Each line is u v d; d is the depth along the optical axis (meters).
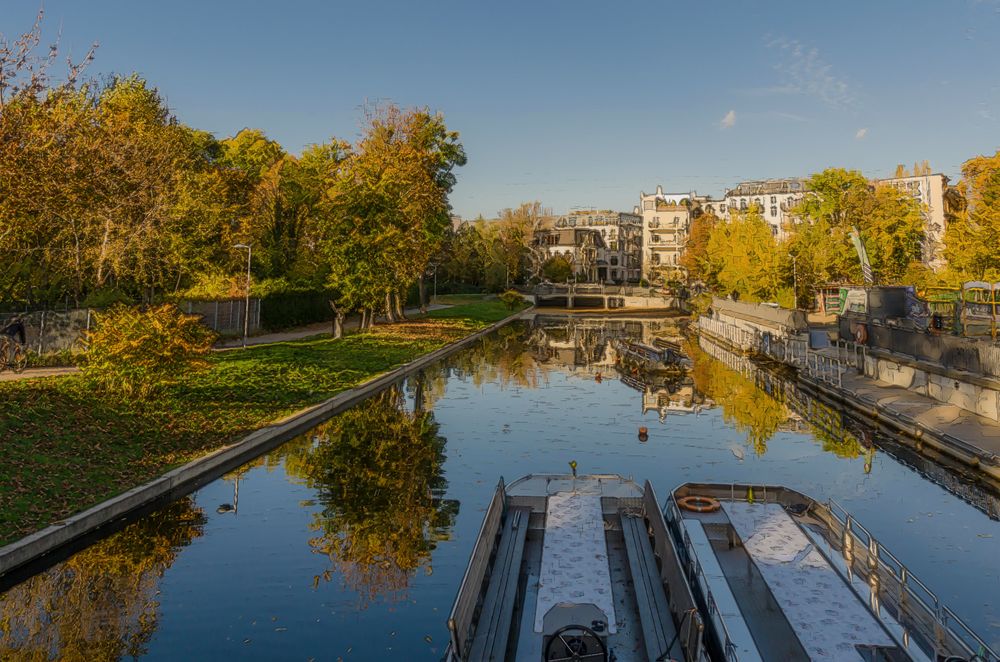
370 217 47.47
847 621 10.01
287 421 24.73
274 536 15.10
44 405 20.41
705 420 28.03
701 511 14.42
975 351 24.83
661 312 107.44
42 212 31.14
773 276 62.22
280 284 54.59
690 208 132.38
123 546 14.52
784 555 12.22
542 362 47.78
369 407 30.25
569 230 138.25
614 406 31.11
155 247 40.19
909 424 23.83
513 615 10.55
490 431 25.78
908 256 62.88
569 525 13.12
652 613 10.28
